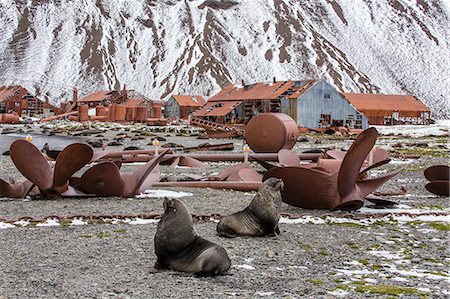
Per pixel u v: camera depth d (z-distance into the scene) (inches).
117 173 592.7
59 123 3344.0
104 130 2463.1
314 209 541.3
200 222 477.1
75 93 5162.4
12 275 312.5
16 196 597.9
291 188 534.0
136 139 1899.6
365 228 464.8
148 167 611.5
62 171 571.5
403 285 307.9
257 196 419.2
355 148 501.4
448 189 654.5
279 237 419.8
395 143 1887.3
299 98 2955.2
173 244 320.2
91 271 322.7
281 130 1219.9
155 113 3902.6
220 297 279.1
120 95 4923.7
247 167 767.1
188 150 1366.9
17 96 4667.8
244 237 414.9
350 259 364.5
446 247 401.4
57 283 298.4
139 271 323.3
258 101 3203.7
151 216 486.3
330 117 3026.6
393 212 532.7
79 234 421.1
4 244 386.9
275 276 319.9
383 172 948.0
